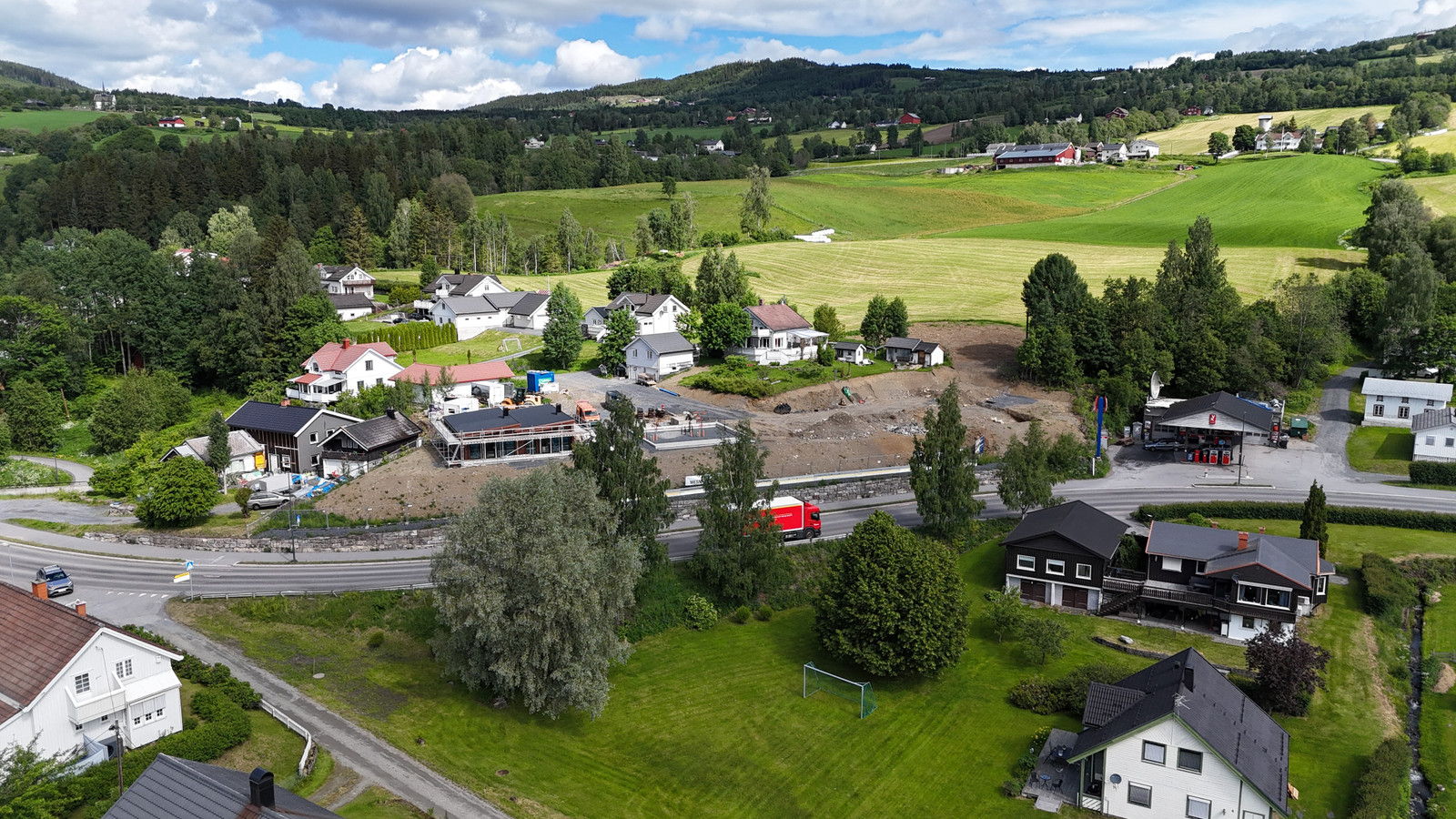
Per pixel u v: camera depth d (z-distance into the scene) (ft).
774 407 379.76
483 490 186.50
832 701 195.93
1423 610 231.50
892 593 202.08
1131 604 234.99
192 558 251.80
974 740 181.47
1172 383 413.80
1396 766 164.35
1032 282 453.17
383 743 169.58
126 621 211.82
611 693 197.36
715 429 347.15
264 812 106.93
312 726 173.47
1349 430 364.58
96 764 145.38
